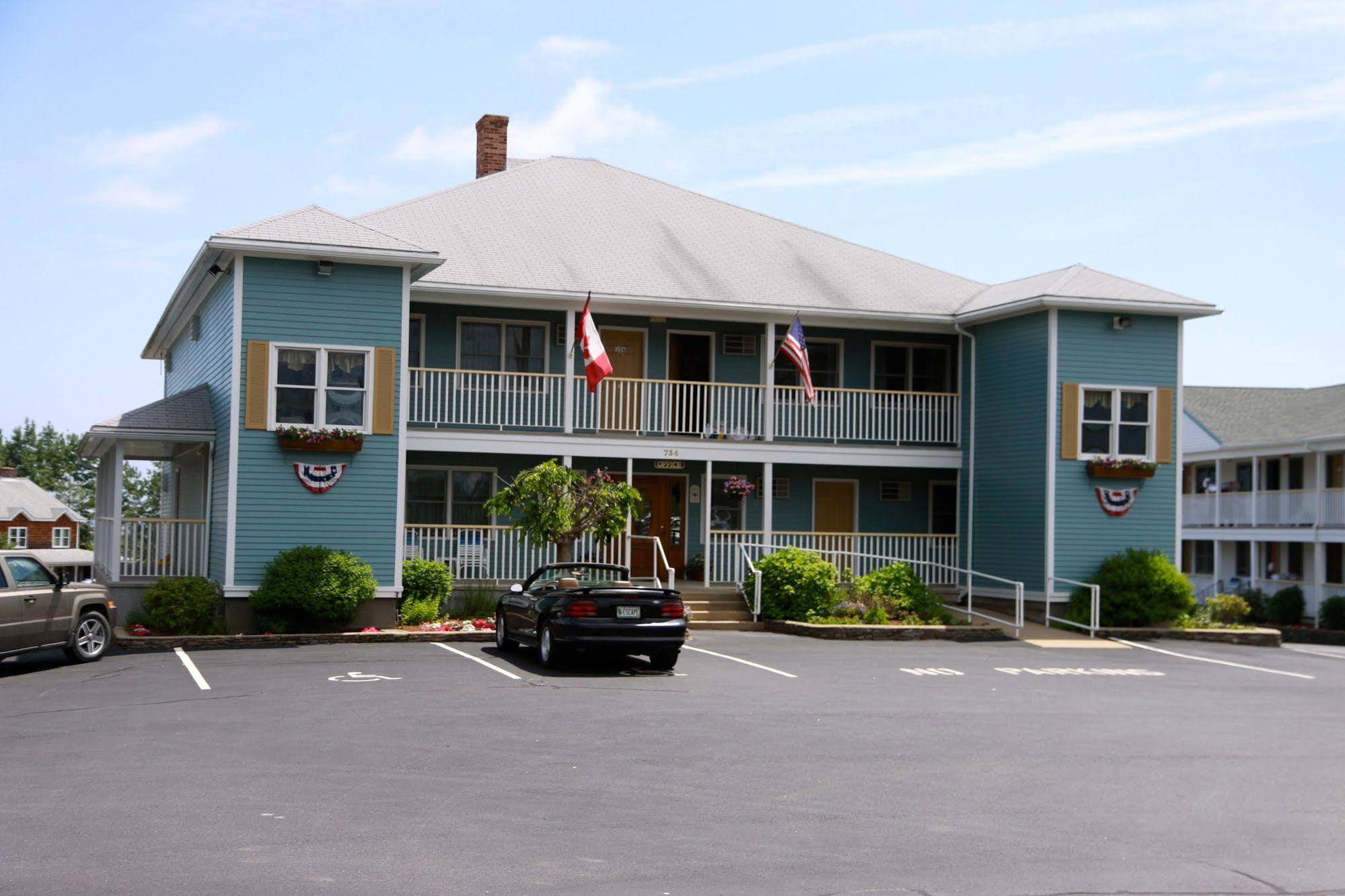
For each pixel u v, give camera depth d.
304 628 20.56
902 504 28.52
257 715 12.91
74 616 17.27
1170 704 15.19
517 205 28.62
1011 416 25.70
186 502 28.20
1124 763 11.24
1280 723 13.80
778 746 11.62
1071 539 24.61
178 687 14.94
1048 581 24.39
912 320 26.48
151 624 20.30
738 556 25.05
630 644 16.70
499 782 9.85
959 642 21.91
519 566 23.69
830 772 10.53
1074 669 18.56
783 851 8.02
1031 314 25.19
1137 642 23.00
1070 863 7.90
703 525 27.22
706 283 26.41
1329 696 16.27
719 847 8.08
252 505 20.75
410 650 18.97
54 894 6.91
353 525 21.23
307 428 20.88
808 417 26.62
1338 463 39.38
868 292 27.62
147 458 27.17
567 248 26.88
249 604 20.72
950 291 28.78
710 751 11.27
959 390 27.55
